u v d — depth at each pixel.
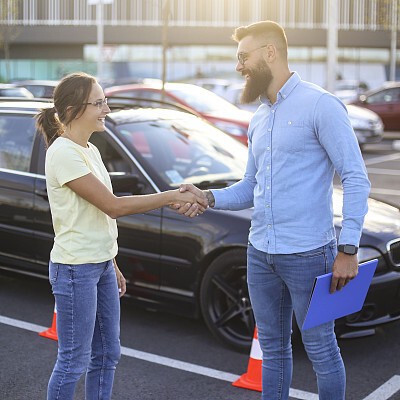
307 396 4.13
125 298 5.20
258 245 3.31
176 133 5.71
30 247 5.53
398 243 4.63
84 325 3.20
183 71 39.50
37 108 5.79
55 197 3.17
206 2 39.25
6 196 5.61
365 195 3.06
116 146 5.27
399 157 16.50
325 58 40.03
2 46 40.00
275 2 39.56
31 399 4.07
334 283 3.12
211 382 4.34
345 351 4.82
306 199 3.16
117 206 3.11
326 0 39.66
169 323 5.36
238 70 3.28
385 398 4.10
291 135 3.14
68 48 39.97
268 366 3.49
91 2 24.20
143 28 38.75
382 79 40.16
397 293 4.57
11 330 5.23
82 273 3.16
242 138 11.79
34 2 39.75
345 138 3.07
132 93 13.12
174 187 5.08
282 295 3.41
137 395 4.15
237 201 3.48
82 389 4.25
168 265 4.91
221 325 4.79
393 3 31.23
